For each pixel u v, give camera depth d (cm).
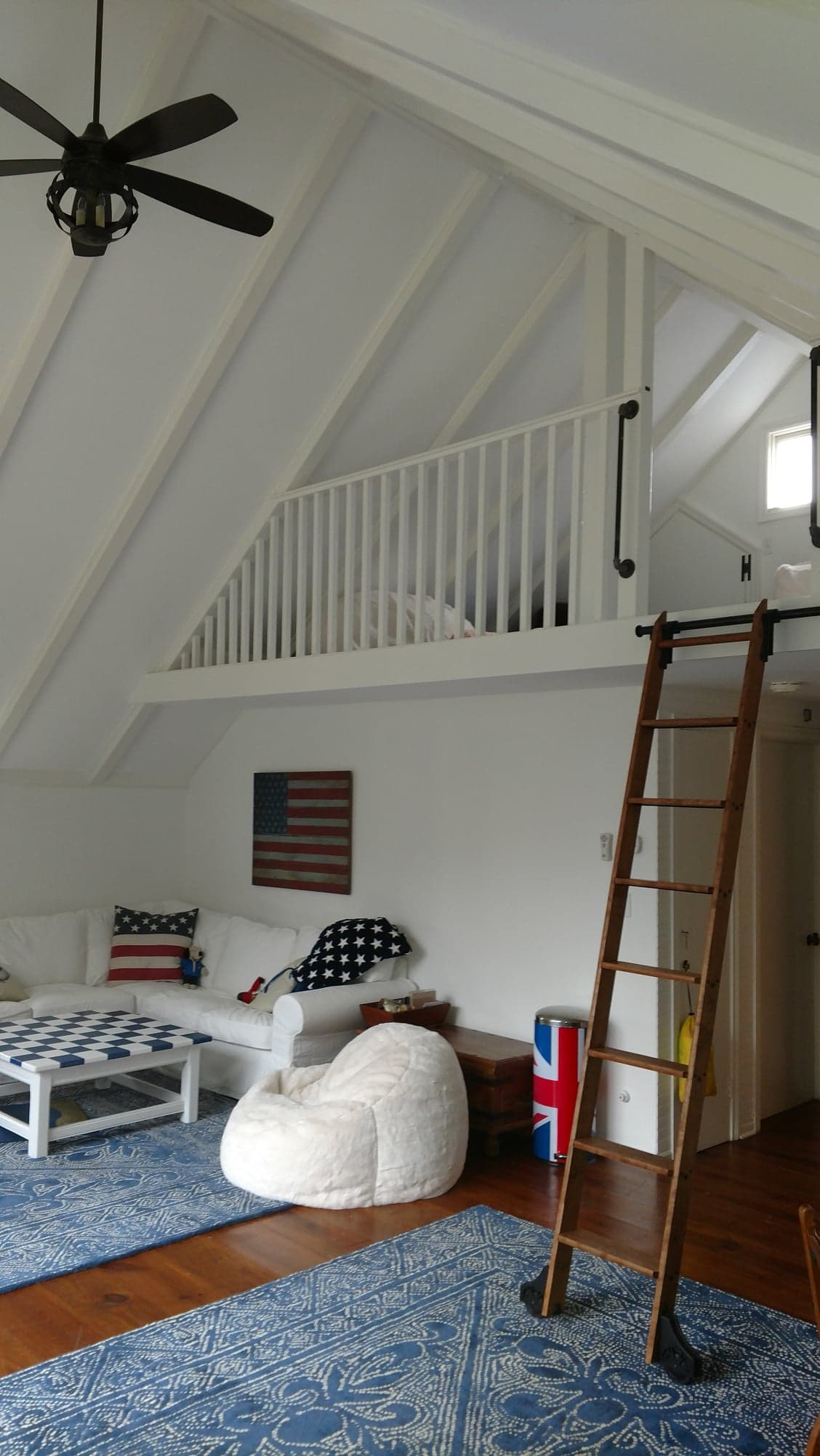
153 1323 319
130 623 599
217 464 537
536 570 692
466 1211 410
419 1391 286
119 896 710
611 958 340
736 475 666
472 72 275
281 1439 264
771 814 552
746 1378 297
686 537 688
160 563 572
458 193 484
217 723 701
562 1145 464
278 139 438
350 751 621
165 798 736
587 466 439
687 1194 307
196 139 290
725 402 633
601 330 453
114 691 638
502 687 498
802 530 633
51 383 467
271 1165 413
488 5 249
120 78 408
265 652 632
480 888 543
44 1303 330
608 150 273
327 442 553
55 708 627
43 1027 516
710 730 503
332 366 527
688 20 208
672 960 475
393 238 487
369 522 514
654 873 470
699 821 496
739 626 362
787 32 192
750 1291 349
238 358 496
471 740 552
